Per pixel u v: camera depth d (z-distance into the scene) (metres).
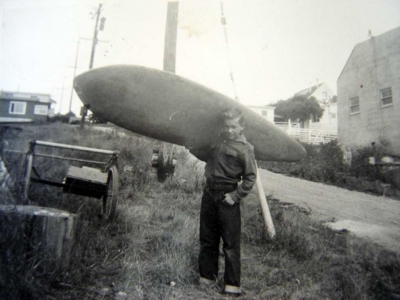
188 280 2.41
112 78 2.78
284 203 5.48
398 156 11.36
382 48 12.24
